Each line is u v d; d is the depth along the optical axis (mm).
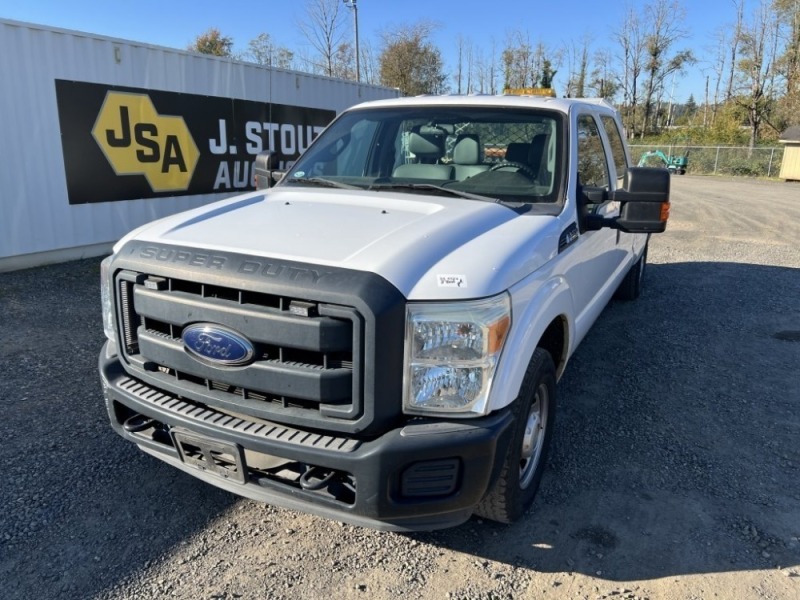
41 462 3490
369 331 2238
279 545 2891
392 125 4020
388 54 42188
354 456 2299
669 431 4086
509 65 54000
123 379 2881
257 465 2525
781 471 3623
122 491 3252
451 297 2336
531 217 3105
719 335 6090
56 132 8328
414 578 2699
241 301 2438
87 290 7270
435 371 2350
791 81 44656
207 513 3105
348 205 3176
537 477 3145
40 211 8320
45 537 2877
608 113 5223
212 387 2604
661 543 2957
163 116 9625
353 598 2572
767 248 11211
